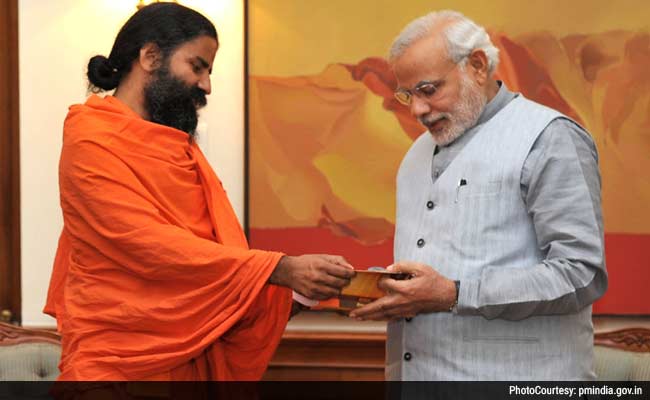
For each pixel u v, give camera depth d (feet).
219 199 8.20
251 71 13.83
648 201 13.47
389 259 13.78
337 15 13.78
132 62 8.16
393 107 13.79
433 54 7.46
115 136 7.72
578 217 7.06
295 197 13.83
